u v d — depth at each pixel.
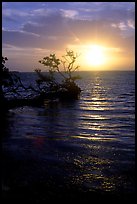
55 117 38.75
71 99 66.00
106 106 52.66
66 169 15.63
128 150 20.12
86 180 13.77
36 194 11.52
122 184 13.07
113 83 147.25
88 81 179.12
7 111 44.59
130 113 42.88
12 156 18.19
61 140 23.81
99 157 18.22
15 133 26.92
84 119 36.91
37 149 20.34
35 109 47.97
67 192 12.01
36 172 14.88
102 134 26.72
